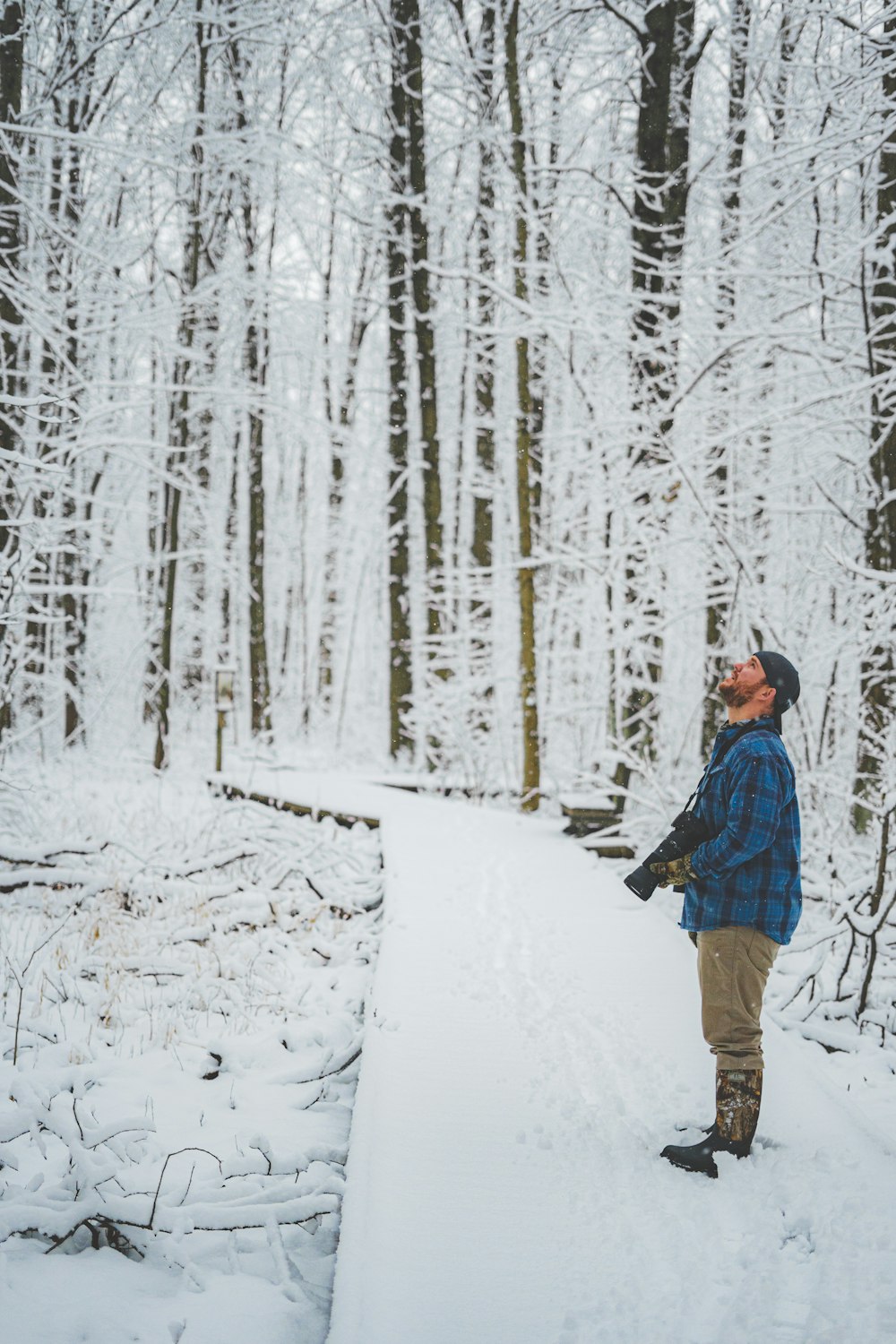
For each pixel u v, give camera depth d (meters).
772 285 9.38
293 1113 4.08
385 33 14.66
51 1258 2.94
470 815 9.84
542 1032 4.28
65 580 15.33
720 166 11.08
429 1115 3.48
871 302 8.20
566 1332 2.36
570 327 9.29
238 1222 3.08
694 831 3.35
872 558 8.16
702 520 8.95
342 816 9.87
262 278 13.46
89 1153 3.13
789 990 5.41
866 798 7.68
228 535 20.58
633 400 9.32
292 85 15.13
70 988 5.21
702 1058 4.02
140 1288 2.85
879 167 8.34
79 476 13.39
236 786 11.33
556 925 6.01
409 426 17.12
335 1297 2.49
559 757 12.78
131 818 9.36
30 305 8.99
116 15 10.41
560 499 13.23
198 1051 4.65
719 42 11.38
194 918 6.41
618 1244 2.71
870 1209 2.84
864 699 7.69
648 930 5.93
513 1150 3.23
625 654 10.17
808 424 9.64
